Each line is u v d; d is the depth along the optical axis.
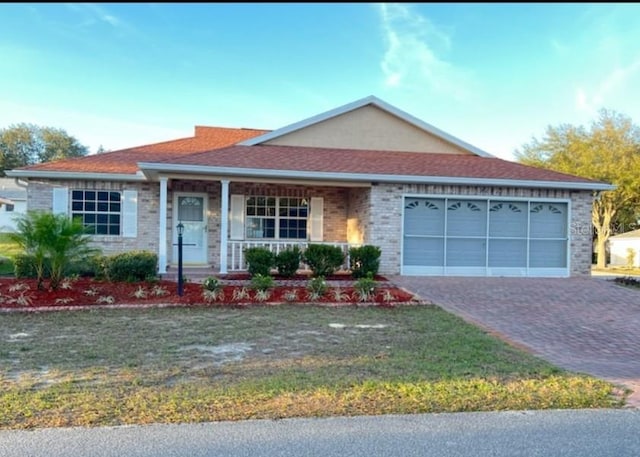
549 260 15.66
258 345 7.03
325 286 11.24
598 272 28.05
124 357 6.27
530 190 15.45
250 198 16.80
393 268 14.88
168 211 16.02
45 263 10.91
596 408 4.68
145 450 3.63
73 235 10.72
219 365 5.95
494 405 4.69
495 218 15.47
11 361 6.01
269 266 13.20
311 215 17.20
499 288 12.84
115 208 15.58
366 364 6.07
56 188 15.11
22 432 3.90
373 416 4.36
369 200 14.98
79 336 7.41
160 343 7.04
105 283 11.51
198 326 8.23
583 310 10.52
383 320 9.05
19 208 35.53
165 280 12.25
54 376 5.41
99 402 4.56
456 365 6.11
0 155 48.28
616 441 3.94
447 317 9.44
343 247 14.99
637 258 35.62
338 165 14.82
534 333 8.41
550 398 4.91
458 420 4.31
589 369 6.19
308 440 3.85
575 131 32.12
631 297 12.12
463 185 15.09
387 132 17.55
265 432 3.98
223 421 4.18
